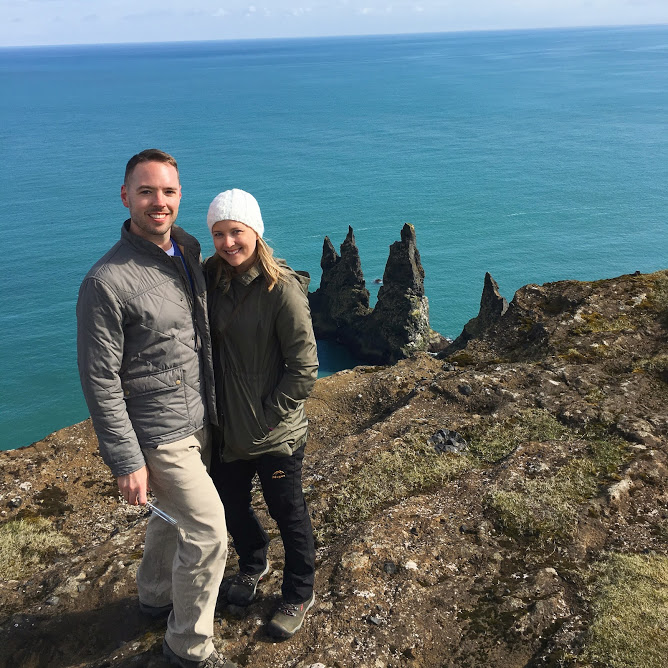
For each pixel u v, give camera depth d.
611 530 5.08
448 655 4.07
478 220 133.75
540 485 5.59
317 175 178.25
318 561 4.98
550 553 4.88
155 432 3.73
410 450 6.42
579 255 113.38
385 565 4.77
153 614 4.52
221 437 4.11
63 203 148.38
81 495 6.93
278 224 128.88
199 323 3.87
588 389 7.23
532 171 180.12
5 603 4.93
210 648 3.92
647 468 5.72
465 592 4.53
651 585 4.38
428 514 5.39
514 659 3.99
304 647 4.13
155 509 3.86
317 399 8.84
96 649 4.39
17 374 66.06
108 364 3.53
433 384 7.75
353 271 66.38
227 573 4.91
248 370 3.94
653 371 7.52
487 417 6.95
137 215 3.61
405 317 61.47
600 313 8.91
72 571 5.10
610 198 150.12
